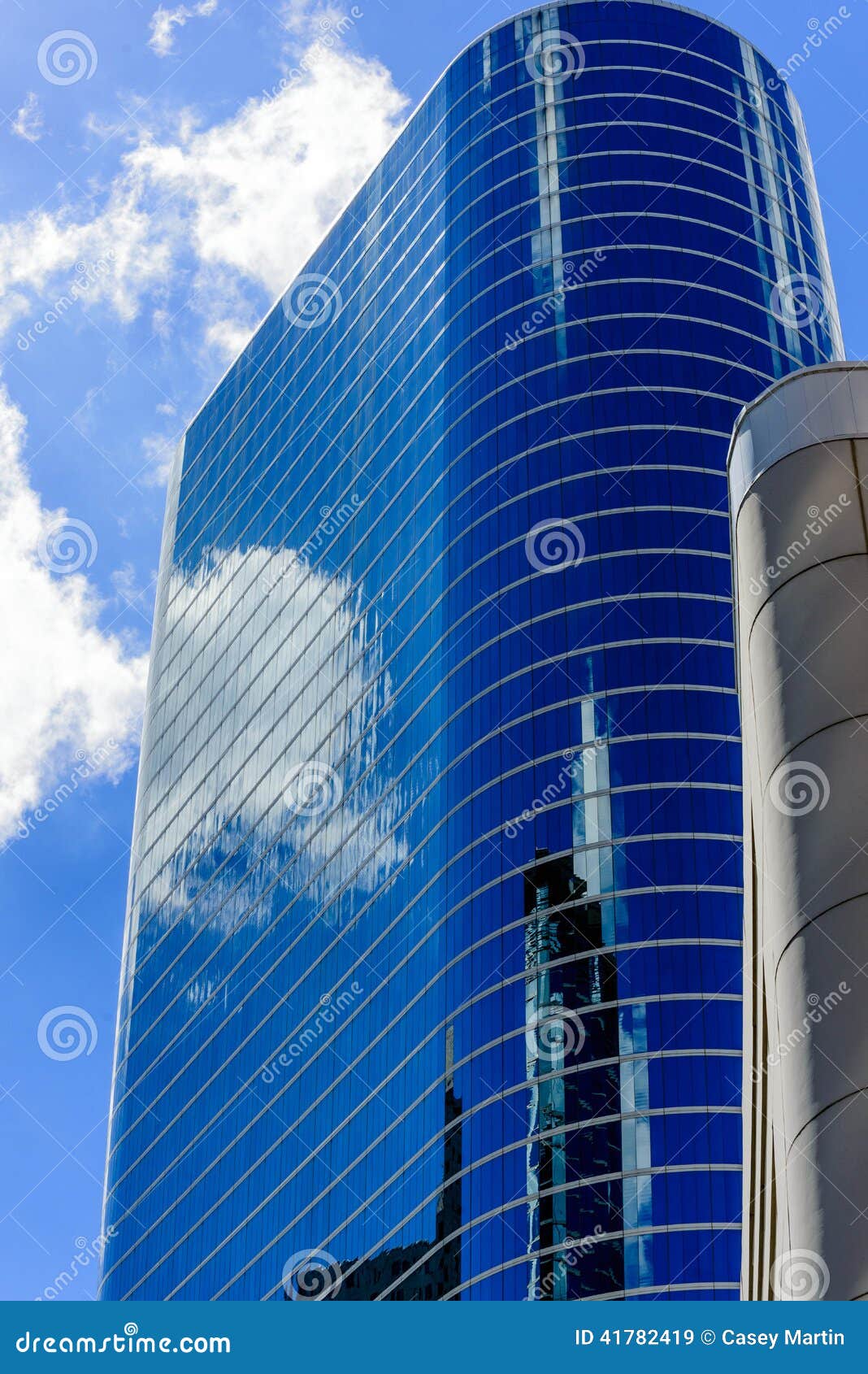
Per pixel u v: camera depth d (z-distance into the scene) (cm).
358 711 16650
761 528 3728
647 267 15125
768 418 3909
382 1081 13962
